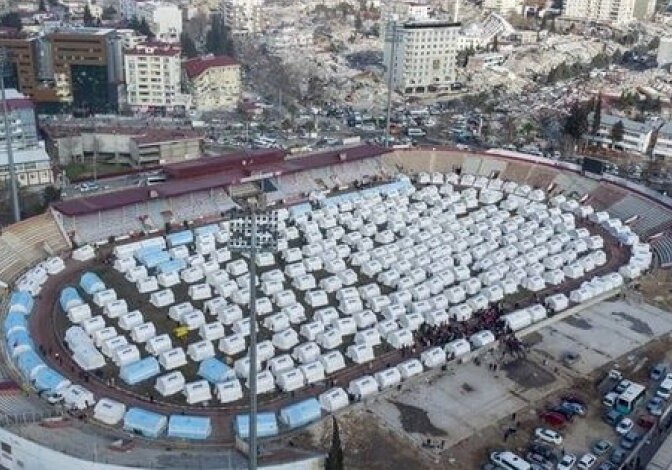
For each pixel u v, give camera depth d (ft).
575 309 464.65
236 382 367.86
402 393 374.02
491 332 427.74
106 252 521.65
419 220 585.22
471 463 324.39
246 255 515.91
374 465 318.04
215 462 309.42
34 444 307.99
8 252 498.28
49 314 437.17
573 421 357.20
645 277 514.27
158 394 366.22
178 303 456.04
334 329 423.64
